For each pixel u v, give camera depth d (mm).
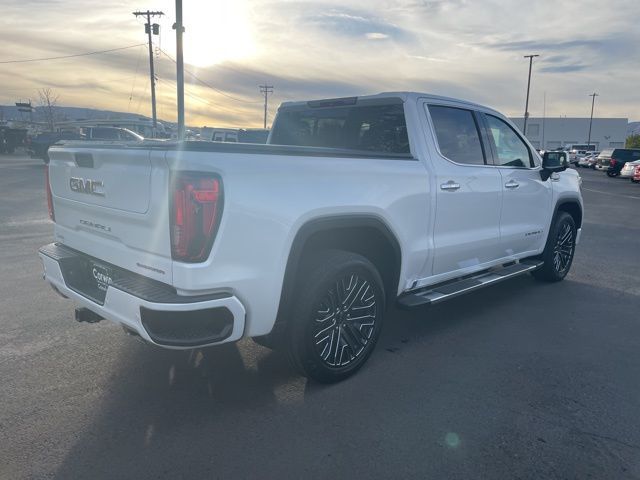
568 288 6578
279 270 3324
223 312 3125
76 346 4457
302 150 3463
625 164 32938
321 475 2861
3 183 18453
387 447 3119
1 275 6613
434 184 4477
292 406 3562
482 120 5219
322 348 3707
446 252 4695
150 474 2844
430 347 4609
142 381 3869
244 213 3115
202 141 3020
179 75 22469
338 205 3629
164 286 3156
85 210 3734
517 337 4883
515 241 5684
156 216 3082
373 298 3979
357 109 4973
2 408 3461
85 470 2863
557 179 6336
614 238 10609
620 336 4957
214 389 3771
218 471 2881
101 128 27703
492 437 3234
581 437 3254
